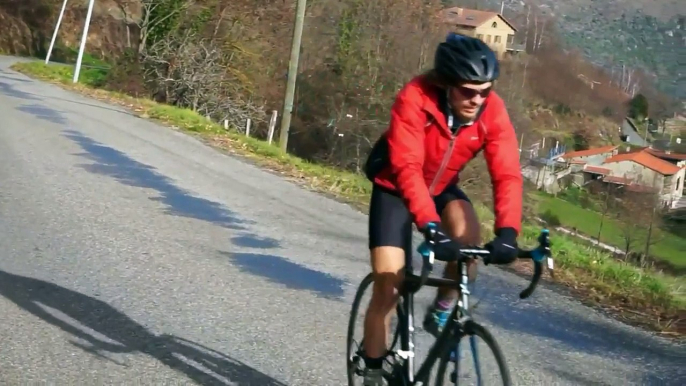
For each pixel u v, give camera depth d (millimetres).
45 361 4312
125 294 5598
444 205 3490
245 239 7695
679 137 28266
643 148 28578
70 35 60062
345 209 10023
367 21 32875
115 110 20438
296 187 11367
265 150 15047
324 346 4848
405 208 3383
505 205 3146
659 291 7324
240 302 5633
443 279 3211
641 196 26312
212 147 15016
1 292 5418
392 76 32312
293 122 34375
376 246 3357
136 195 9367
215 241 7492
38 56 58312
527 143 26094
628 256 16047
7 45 57906
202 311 5363
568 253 8570
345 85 33000
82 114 18406
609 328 5918
